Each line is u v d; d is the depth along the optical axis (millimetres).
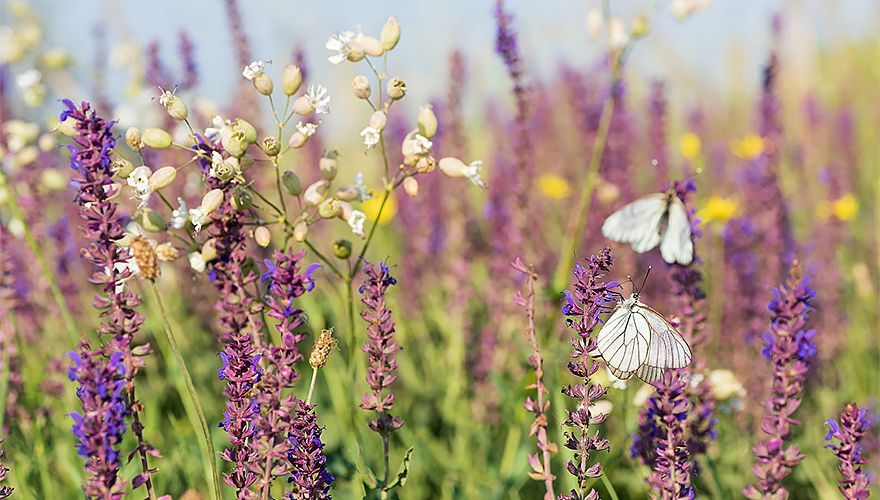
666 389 869
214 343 1198
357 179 940
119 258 828
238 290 886
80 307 1204
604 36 1162
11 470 994
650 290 1239
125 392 817
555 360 1050
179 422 1102
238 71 1208
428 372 1229
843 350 1242
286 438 841
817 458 1083
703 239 1360
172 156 1225
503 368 1164
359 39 939
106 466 784
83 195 824
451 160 956
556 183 1573
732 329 1192
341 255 947
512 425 1059
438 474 1085
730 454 1053
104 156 824
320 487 841
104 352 814
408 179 945
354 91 944
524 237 1218
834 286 1262
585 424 848
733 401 1026
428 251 1401
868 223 1601
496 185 1344
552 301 1124
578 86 1403
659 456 871
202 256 888
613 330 888
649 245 996
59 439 1046
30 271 1187
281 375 838
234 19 1206
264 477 833
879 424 1128
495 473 1059
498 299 1215
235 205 891
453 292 1234
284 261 844
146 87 1291
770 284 1199
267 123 1224
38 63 1355
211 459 838
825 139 1847
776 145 1279
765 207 1265
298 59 1188
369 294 879
